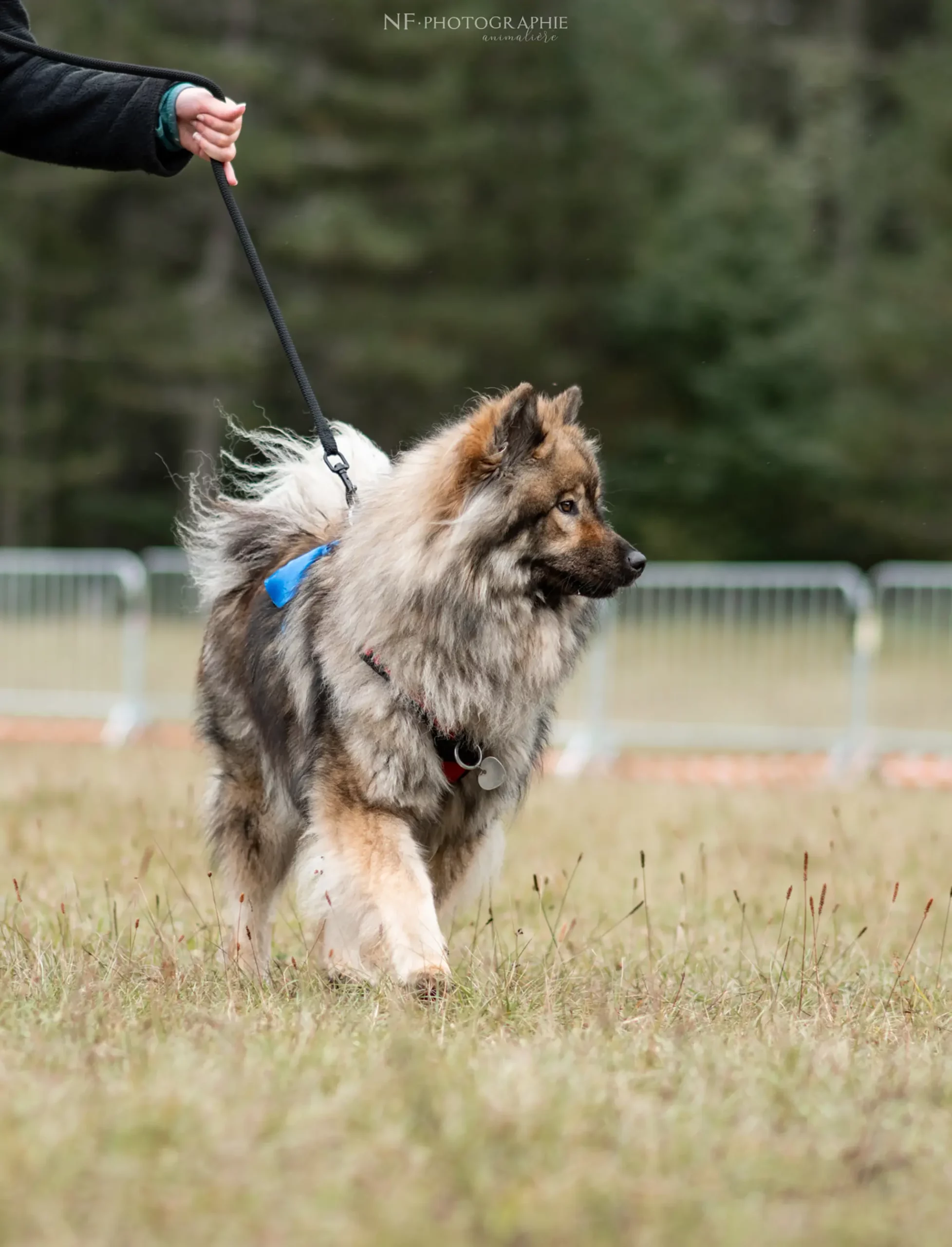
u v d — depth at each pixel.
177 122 7.49
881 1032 6.52
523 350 42.66
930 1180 4.31
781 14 52.09
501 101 42.75
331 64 41.62
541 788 16.33
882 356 42.34
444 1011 6.35
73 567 21.59
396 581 7.02
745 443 42.12
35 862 10.50
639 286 42.47
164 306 40.34
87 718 21.75
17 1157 4.14
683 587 19.75
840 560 43.19
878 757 19.08
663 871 11.18
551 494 7.21
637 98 43.94
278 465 8.71
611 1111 4.75
